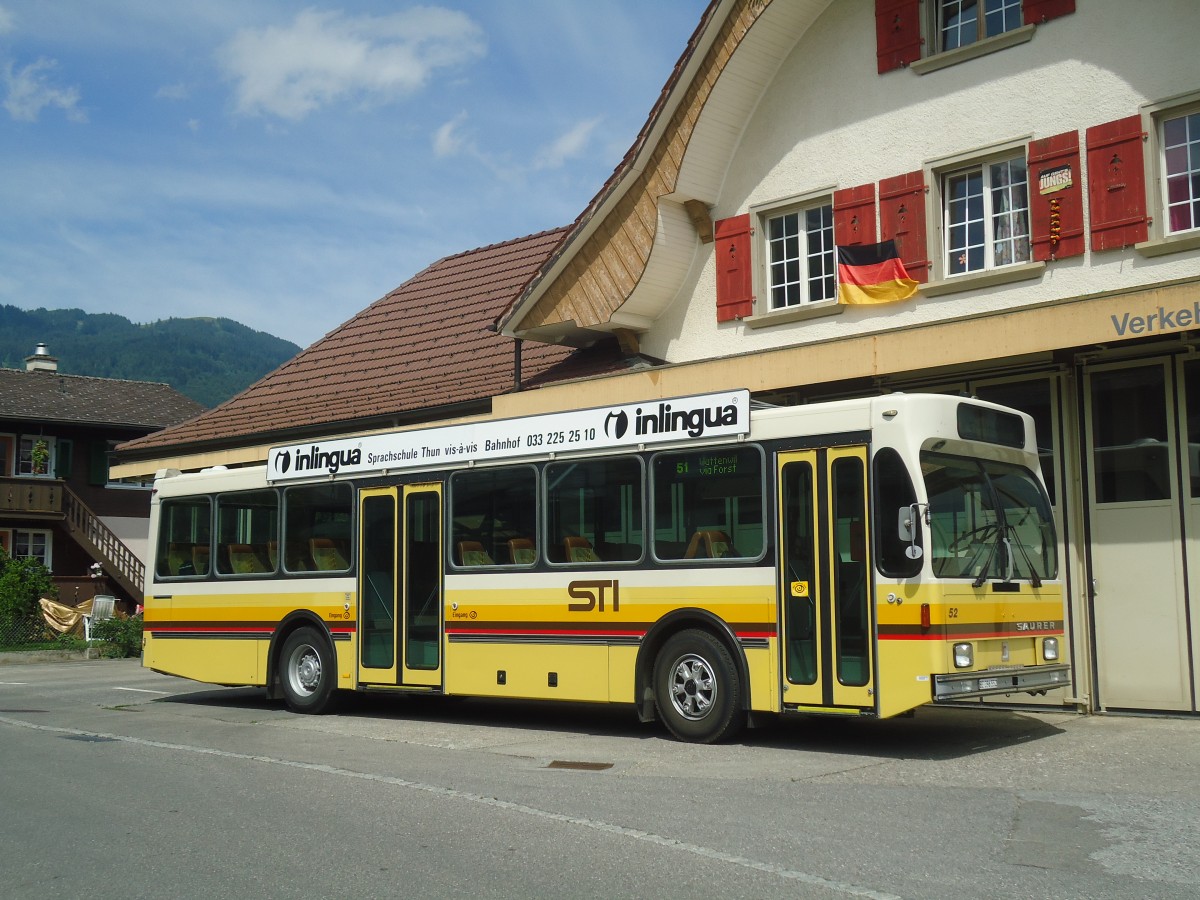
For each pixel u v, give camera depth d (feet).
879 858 22.36
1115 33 45.09
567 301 60.70
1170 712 41.47
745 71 54.90
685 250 58.44
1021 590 36.50
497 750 37.76
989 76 48.49
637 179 58.03
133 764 35.50
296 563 50.24
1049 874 21.06
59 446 146.61
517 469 43.39
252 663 51.44
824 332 53.06
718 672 37.24
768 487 36.86
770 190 55.62
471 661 43.86
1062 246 45.73
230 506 53.31
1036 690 36.17
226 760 36.06
